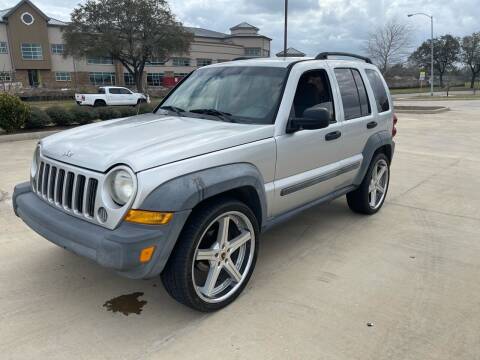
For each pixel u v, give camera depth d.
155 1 49.16
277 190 3.66
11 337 2.93
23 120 12.18
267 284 3.67
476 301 3.43
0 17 57.91
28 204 3.38
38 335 2.96
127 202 2.75
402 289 3.61
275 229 4.95
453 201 6.12
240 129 3.46
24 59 58.31
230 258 3.37
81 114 14.16
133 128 3.59
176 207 2.76
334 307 3.32
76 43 48.69
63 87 58.78
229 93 4.07
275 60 4.30
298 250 4.38
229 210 3.16
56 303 3.36
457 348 2.85
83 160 3.01
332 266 4.03
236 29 78.44
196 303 3.10
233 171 3.15
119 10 47.78
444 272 3.93
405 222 5.24
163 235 2.75
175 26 50.41
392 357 2.76
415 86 74.06
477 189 6.79
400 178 7.50
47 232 3.10
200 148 3.05
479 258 4.24
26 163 8.30
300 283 3.70
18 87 39.69
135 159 2.80
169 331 3.02
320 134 4.09
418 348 2.85
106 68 65.12
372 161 5.16
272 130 3.58
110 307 3.32
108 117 14.80
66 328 3.04
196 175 2.93
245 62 4.42
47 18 58.84
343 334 2.98
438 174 7.82
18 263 3.99
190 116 4.01
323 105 4.23
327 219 5.31
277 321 3.13
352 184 4.95
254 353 2.79
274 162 3.59
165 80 65.12
